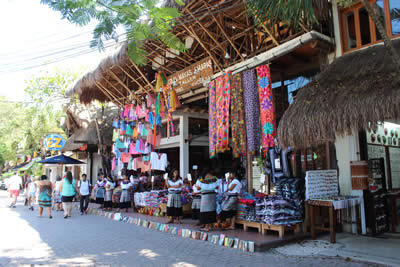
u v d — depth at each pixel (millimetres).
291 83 8672
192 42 9094
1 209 13734
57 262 5191
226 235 6371
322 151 7277
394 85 4672
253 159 8648
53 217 10969
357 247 5594
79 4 3225
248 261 5090
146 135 12797
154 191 10312
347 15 7074
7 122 30406
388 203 7078
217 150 8234
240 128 7945
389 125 8336
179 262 5125
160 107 11625
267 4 4496
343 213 6926
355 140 6859
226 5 7465
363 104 4848
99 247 6258
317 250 5527
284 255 5359
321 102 5562
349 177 6789
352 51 6797
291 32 7336
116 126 14547
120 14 3408
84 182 12102
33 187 14898
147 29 3682
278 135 5984
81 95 14391
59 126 23656
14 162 34125
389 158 8016
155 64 11133
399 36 6270
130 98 13539
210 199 6980
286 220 6262
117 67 11930
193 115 12688
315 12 6500
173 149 13734
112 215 10758
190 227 7559
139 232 7898
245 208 6949
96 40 3436
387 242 5930
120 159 14609
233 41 8453
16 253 5812
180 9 7043
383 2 6574
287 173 6910
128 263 5109
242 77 8047
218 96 8430
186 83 10180
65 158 13875
